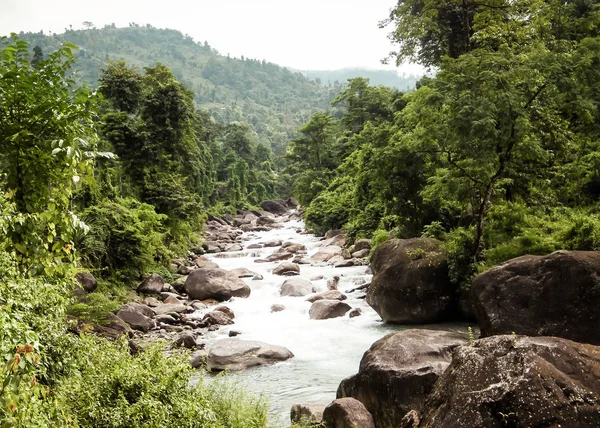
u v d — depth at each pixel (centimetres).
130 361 670
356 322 1716
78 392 571
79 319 1211
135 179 3156
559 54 1548
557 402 424
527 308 1047
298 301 2047
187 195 3341
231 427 731
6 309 373
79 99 565
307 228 4550
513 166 1644
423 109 1647
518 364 463
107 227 2147
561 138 1727
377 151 2216
